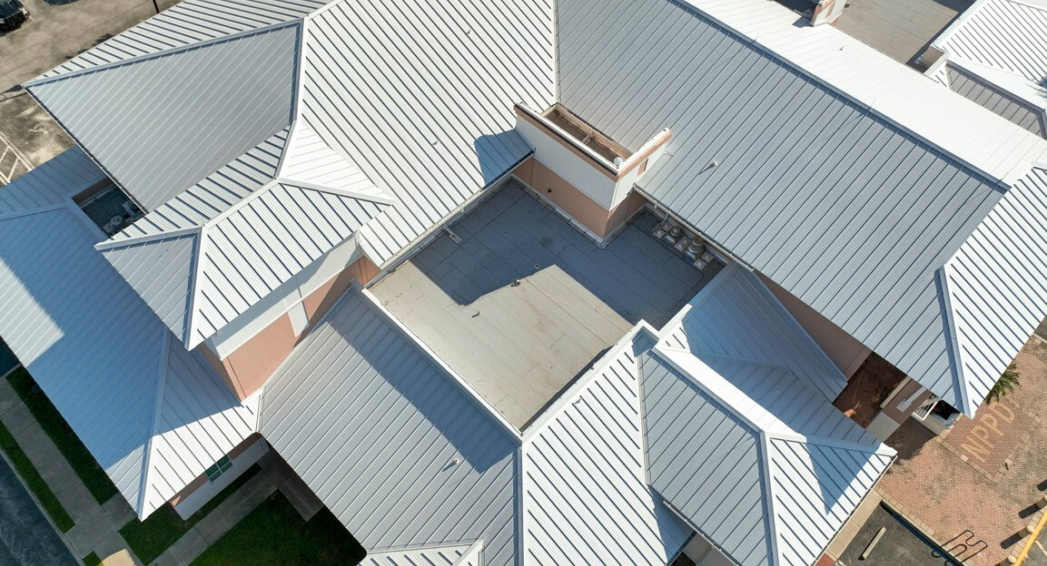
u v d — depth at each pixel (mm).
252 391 30188
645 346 29641
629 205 33406
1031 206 29391
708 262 33281
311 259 26312
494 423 27438
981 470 35312
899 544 33156
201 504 32562
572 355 30234
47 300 31938
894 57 44000
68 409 29516
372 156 30406
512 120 33281
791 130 31219
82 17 52344
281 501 33062
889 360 27562
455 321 30859
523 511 25812
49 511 32469
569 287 32219
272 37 31609
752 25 34531
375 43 31844
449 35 33281
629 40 34656
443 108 32156
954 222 28500
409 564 26109
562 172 32562
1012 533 33562
